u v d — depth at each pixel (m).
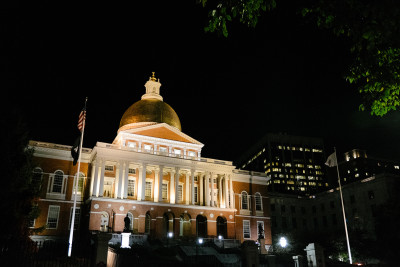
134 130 65.06
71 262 23.97
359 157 133.25
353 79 12.13
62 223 56.22
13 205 20.84
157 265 27.27
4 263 19.50
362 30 9.34
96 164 57.12
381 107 12.55
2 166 20.58
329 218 84.31
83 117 43.62
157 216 58.44
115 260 28.77
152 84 76.81
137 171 62.03
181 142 68.25
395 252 49.72
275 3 10.73
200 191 65.69
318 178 158.50
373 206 71.94
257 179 74.19
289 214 90.94
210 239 58.22
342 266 35.56
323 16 10.72
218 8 11.38
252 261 24.98
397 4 8.52
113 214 53.31
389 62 11.18
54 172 58.56
